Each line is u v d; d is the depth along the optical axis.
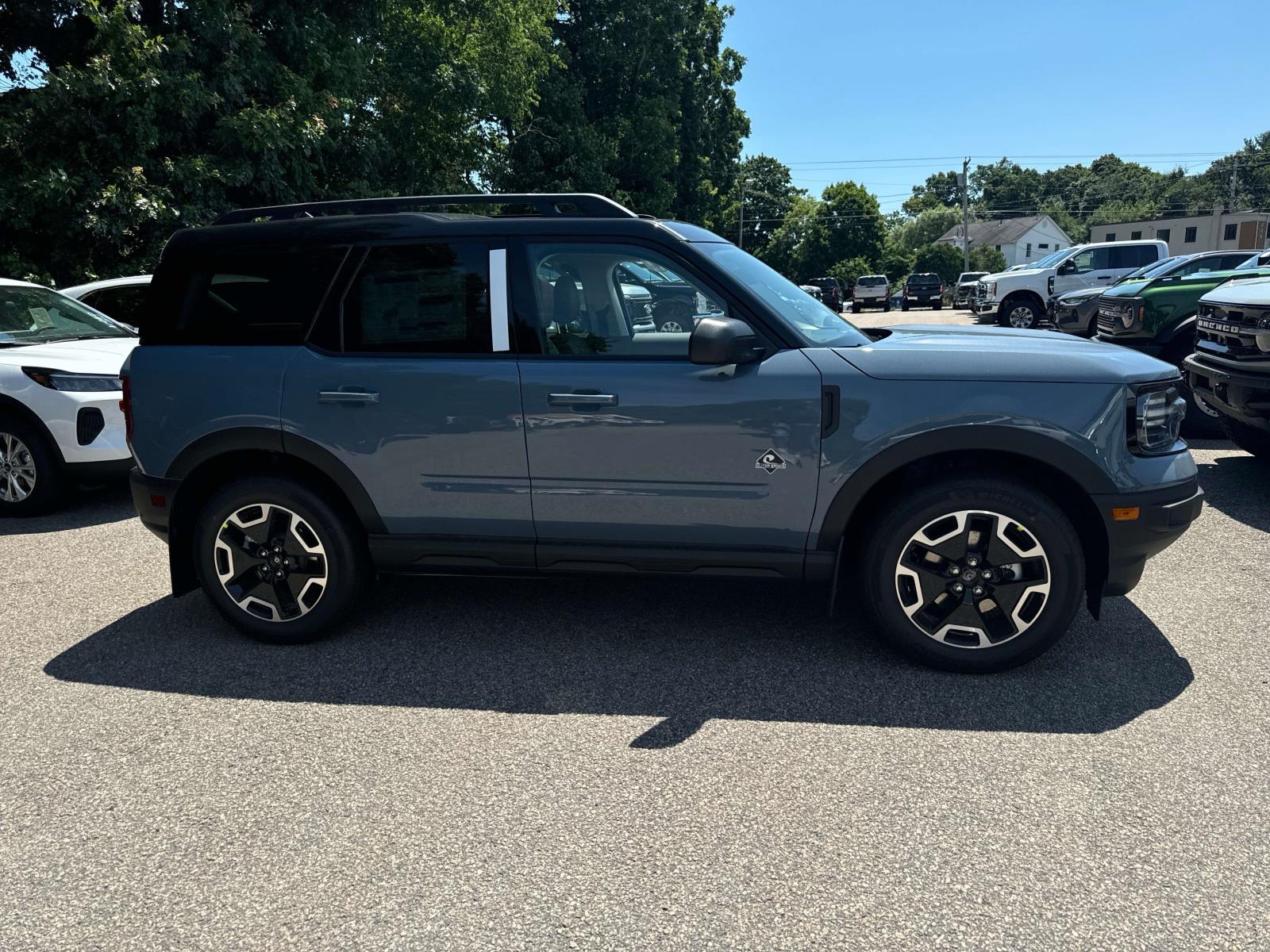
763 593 4.41
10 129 11.80
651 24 31.09
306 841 2.49
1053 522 3.25
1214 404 6.20
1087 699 3.25
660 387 3.40
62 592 4.66
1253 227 63.97
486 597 4.44
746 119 39.22
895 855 2.38
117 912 2.22
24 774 2.86
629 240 3.54
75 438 6.10
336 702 3.35
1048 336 3.86
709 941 2.08
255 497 3.75
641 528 3.54
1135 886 2.24
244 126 13.23
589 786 2.75
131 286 9.05
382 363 3.60
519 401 3.49
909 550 3.38
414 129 21.39
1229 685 3.34
